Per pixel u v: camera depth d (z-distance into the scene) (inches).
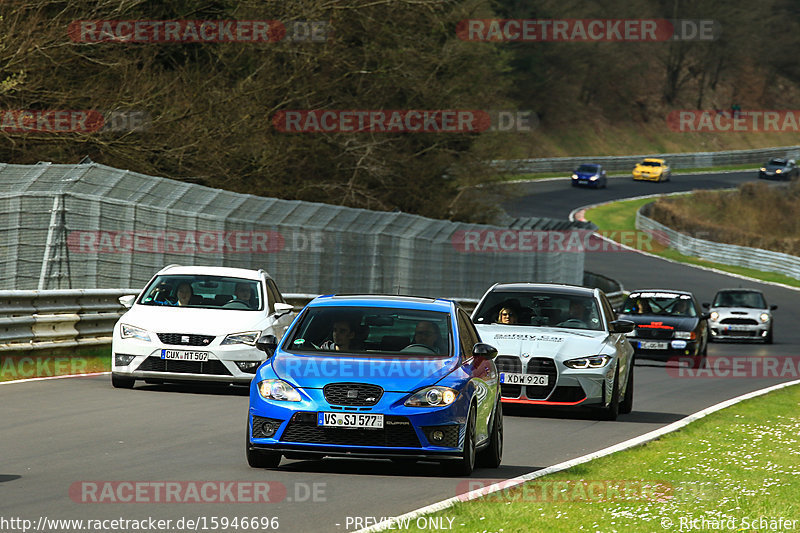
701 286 7701.8
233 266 3700.8
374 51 6550.2
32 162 4512.8
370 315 1510.8
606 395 2069.4
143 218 3412.9
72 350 2733.8
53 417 1775.3
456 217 7549.2
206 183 5221.5
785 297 7357.3
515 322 2251.5
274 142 5787.4
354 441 1355.8
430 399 1363.2
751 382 3110.2
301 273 3978.8
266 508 1136.8
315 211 4092.0
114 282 3329.2
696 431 1935.3
